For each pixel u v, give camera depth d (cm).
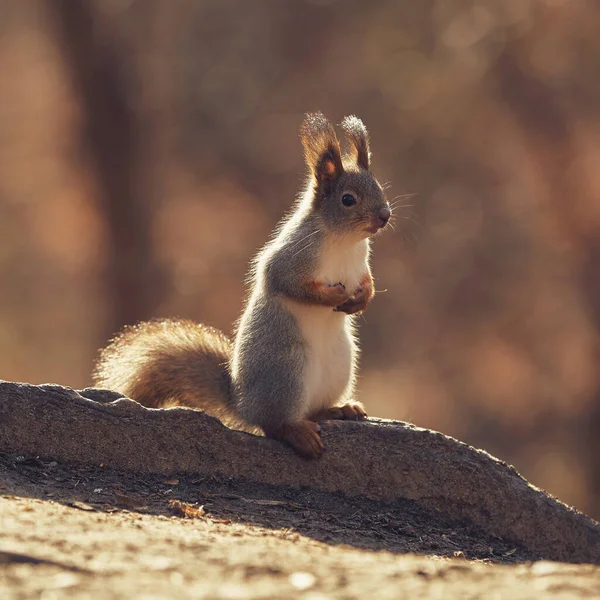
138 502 701
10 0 3212
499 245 2916
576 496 2608
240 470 778
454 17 2600
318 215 836
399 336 3002
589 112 2545
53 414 748
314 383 818
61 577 484
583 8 2450
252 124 3091
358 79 2973
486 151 2852
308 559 567
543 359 2855
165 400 885
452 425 2917
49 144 3191
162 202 3023
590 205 2588
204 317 3017
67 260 3259
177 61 3036
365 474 781
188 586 488
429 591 504
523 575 547
